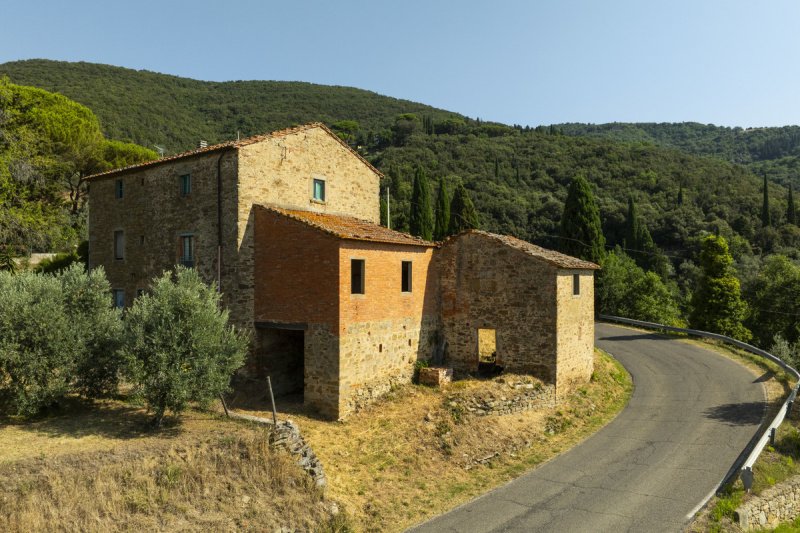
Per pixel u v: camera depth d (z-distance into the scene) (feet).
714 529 36.65
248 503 36.70
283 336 65.92
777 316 144.46
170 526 33.09
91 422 43.57
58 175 119.14
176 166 69.15
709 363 87.40
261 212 62.34
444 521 39.32
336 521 37.99
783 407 56.39
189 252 67.87
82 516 31.35
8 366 42.19
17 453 35.78
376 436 52.08
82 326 46.85
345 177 77.36
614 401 70.03
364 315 59.11
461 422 55.88
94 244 81.25
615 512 39.63
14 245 87.25
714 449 51.42
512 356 68.03
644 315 138.72
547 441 56.80
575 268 69.15
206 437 40.14
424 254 70.44
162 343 41.68
